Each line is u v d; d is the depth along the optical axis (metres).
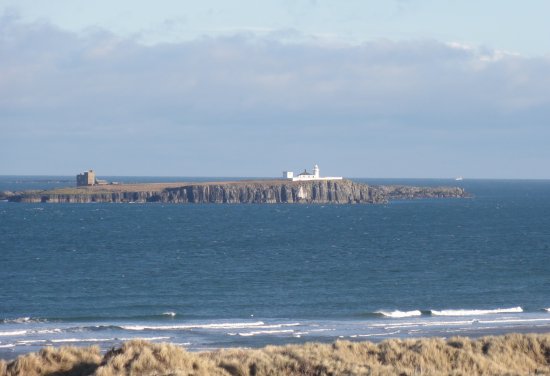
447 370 114.12
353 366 108.31
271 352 115.81
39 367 106.12
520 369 119.56
